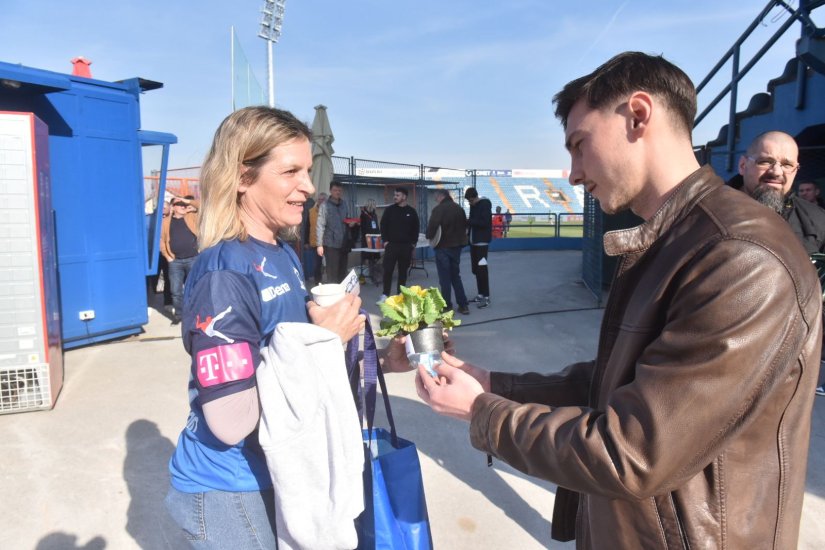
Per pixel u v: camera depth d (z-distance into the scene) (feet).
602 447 2.96
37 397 13.17
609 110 3.53
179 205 21.90
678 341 2.92
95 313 18.66
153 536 8.77
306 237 32.83
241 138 4.57
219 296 4.18
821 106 18.62
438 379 4.21
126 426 12.50
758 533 3.19
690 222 3.30
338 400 4.27
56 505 9.51
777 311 2.81
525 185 133.90
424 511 5.17
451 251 23.66
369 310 26.20
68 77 17.20
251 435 4.53
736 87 22.09
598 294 26.40
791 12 18.89
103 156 18.35
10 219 12.58
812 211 12.60
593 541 3.78
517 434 3.40
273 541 4.58
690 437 2.81
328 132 33.04
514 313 24.41
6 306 12.78
